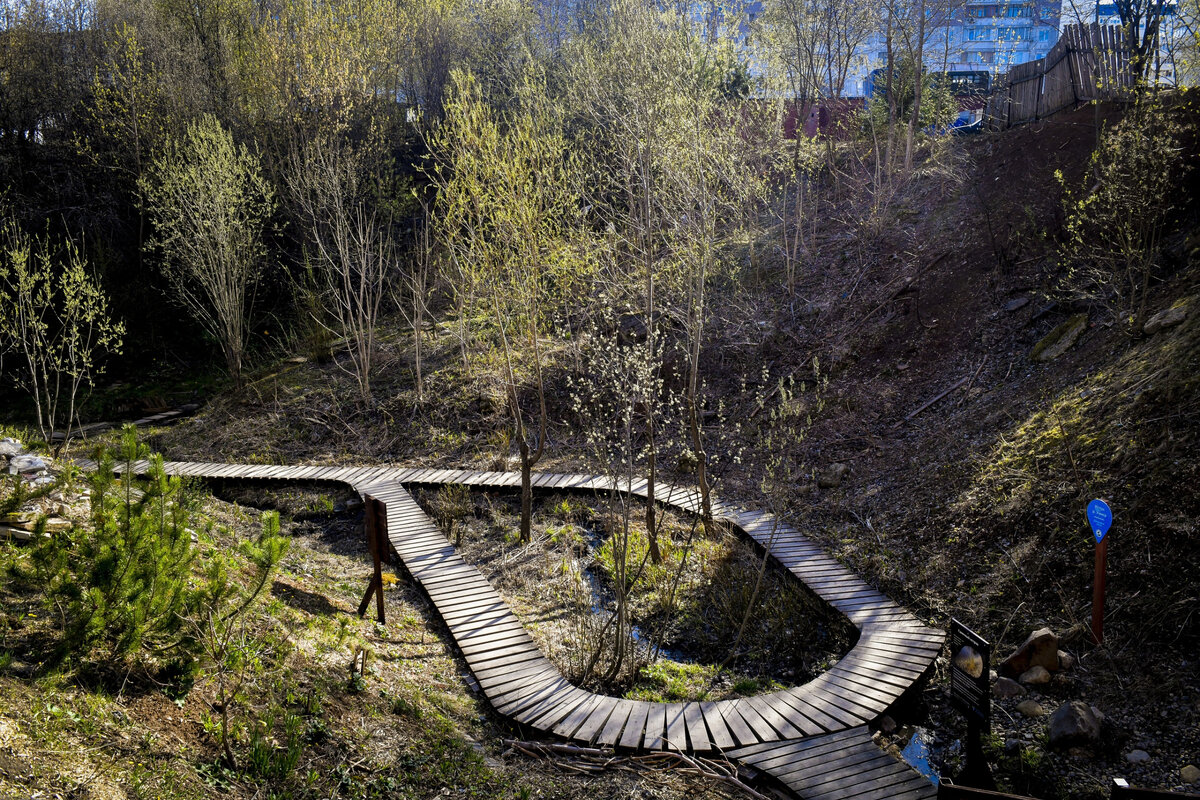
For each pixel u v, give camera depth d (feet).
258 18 76.33
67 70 70.13
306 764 17.31
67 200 66.39
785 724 20.70
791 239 58.49
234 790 15.61
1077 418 30.01
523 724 20.99
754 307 52.65
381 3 70.90
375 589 27.07
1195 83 38.37
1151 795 13.19
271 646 21.07
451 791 17.93
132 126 65.82
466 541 35.78
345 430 49.75
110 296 63.87
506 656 24.38
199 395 59.62
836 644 26.22
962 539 29.14
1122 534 24.59
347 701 20.13
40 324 46.39
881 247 53.62
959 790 16.10
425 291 60.08
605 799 18.21
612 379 32.73
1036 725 20.65
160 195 59.16
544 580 31.58
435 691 22.38
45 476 27.30
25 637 17.78
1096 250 39.73
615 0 37.06
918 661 23.47
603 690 23.75
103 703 16.25
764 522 34.58
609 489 38.78
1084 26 50.42
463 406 49.88
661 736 20.34
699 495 37.58
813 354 47.93
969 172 55.31
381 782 17.54
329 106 64.80
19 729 14.39
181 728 16.71
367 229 60.80
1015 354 39.47
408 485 41.14
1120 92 46.55
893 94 59.36
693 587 30.60
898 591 28.53
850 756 19.40
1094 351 33.94
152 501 18.65
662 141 33.68
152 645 18.65
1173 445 25.27
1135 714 20.16
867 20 58.95
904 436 38.93
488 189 34.09
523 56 72.79
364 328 62.80
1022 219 46.88
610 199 48.26
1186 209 38.09
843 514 34.86
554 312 51.08
